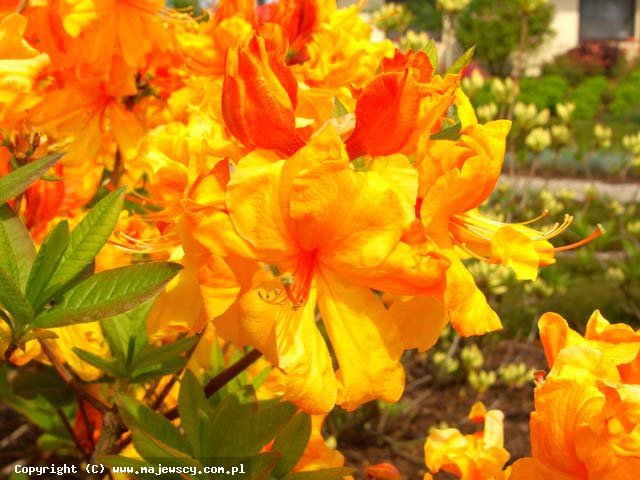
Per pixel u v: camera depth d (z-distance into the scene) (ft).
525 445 2.92
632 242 4.56
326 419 2.58
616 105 14.42
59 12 1.28
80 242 0.76
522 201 3.94
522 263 0.72
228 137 0.93
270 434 0.82
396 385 0.67
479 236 0.74
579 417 0.65
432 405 3.13
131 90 1.39
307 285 0.68
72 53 1.33
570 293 4.27
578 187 7.28
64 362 1.33
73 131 1.38
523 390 3.33
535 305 4.05
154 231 1.20
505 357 3.57
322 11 1.39
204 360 1.24
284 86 0.70
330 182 0.64
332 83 1.41
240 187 0.65
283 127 0.68
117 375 1.04
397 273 0.65
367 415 2.69
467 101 0.75
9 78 1.03
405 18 2.88
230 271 0.67
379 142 0.68
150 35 1.35
